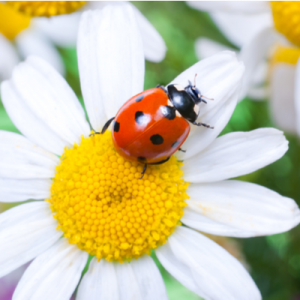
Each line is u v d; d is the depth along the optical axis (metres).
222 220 0.08
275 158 0.08
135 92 0.08
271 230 0.08
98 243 0.08
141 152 0.07
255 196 0.08
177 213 0.08
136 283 0.08
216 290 0.08
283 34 0.09
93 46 0.08
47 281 0.08
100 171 0.08
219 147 0.08
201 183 0.08
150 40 0.08
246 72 0.09
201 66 0.08
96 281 0.08
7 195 0.08
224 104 0.08
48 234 0.08
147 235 0.08
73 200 0.08
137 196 0.08
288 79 0.09
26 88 0.08
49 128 0.08
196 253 0.08
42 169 0.08
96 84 0.08
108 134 0.08
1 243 0.08
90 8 0.09
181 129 0.07
